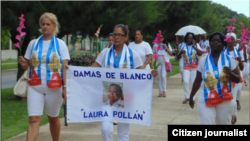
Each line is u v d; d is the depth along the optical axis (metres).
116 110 4.78
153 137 6.41
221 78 4.64
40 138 6.31
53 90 5.04
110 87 4.77
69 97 4.77
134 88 4.73
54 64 4.99
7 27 10.20
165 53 11.62
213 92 4.66
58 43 5.09
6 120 8.05
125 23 11.24
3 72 29.09
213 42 4.72
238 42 9.97
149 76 4.70
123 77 4.73
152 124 7.53
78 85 4.78
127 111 4.77
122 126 4.84
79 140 6.18
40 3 9.99
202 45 17.22
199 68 4.91
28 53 5.16
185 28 14.06
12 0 9.67
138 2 11.73
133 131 6.86
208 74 4.68
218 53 4.75
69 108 4.77
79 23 10.68
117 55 4.83
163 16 25.27
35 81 4.97
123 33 4.77
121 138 4.86
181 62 10.73
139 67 4.85
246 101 10.84
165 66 11.73
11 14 9.67
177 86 15.41
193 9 27.36
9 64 39.38
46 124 7.54
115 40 4.77
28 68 5.21
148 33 27.83
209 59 4.77
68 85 4.76
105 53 4.94
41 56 4.98
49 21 5.02
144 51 7.75
